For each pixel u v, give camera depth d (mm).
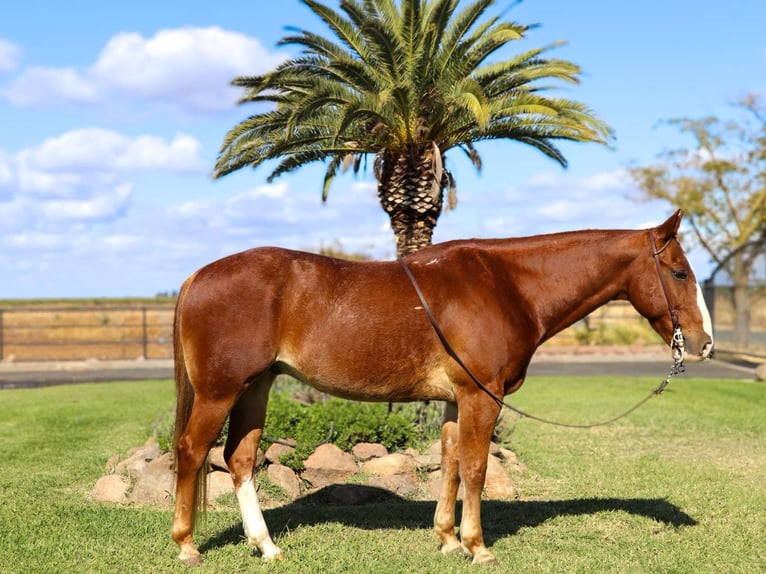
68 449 10602
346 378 5727
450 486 6090
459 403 5793
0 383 20281
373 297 5730
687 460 9938
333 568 5691
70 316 39781
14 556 5871
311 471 8430
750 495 7988
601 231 6227
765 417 13367
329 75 10133
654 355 26953
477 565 5730
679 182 35875
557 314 6070
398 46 9594
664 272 6031
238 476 5980
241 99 10188
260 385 6055
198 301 5668
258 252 5832
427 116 10234
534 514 7273
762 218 35062
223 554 5953
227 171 10883
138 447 10242
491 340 5734
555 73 10445
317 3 9969
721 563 5941
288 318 5688
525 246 6094
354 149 10703
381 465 8617
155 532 6539
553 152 11328
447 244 6105
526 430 12055
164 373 23250
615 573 5660
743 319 27766
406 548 6207
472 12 9984
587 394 16453
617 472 9156
